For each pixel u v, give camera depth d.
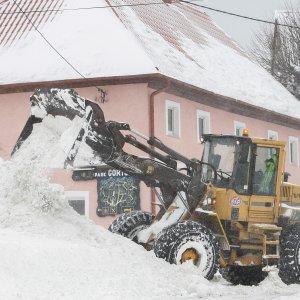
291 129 63.19
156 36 52.62
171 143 46.72
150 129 45.00
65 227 23.53
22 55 49.03
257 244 25.41
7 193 24.17
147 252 23.41
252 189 25.33
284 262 24.70
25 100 47.53
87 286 20.08
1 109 48.03
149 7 57.41
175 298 20.16
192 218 24.62
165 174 24.30
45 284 19.42
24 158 24.33
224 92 52.25
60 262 20.69
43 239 22.36
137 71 44.53
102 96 45.41
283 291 23.08
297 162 63.88
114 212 43.97
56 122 24.17
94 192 44.28
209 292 21.48
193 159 24.94
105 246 23.11
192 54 55.62
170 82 45.28
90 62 46.28
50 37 49.41
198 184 24.62
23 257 19.95
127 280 20.98
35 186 23.81
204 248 23.27
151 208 43.94
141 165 24.02
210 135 25.92
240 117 55.50
